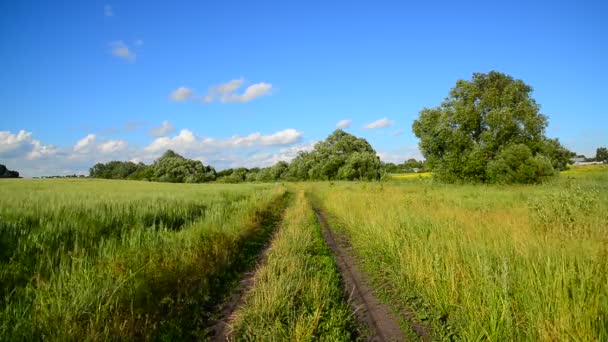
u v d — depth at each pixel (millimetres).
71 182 65188
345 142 89500
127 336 5254
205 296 7406
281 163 109312
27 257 7531
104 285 6191
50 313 5312
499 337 5285
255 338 5578
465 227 10547
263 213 20000
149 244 9312
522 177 34906
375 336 5906
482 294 6293
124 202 16328
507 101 42125
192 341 5668
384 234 11617
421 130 46344
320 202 30625
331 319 6086
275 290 6750
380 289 8094
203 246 10086
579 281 5730
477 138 43781
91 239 9305
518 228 9750
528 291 5785
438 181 44250
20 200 15664
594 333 4621
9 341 4672
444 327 6066
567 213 10555
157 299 6730
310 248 11719
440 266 7777
